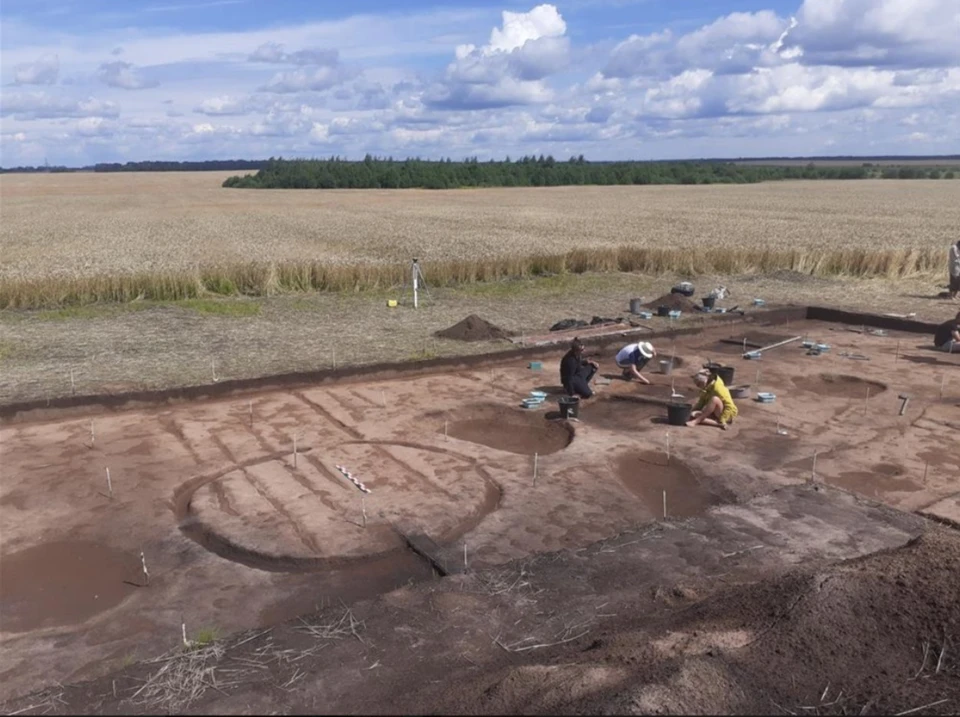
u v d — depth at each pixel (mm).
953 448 8789
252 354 13031
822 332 15633
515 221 45969
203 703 4191
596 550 6199
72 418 9930
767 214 50938
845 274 22562
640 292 20188
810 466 8227
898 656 4203
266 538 6574
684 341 14820
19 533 6809
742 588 5285
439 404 10477
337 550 6371
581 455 8523
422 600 5375
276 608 5641
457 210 57375
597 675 4023
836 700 3850
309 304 18281
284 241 34906
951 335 13727
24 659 5027
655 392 11141
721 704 3762
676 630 4688
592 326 15336
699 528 6629
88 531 6848
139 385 10984
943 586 4656
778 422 9688
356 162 120438
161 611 5594
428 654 4703
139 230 41938
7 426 9562
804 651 4238
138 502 7387
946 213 50688
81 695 4332
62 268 24062
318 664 4582
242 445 8906
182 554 6422
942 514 7062
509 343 13922
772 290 20234
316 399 10688
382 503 7273
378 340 14297
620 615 5199
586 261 23109
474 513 7160
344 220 48188
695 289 20375
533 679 4094
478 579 5684
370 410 10203
